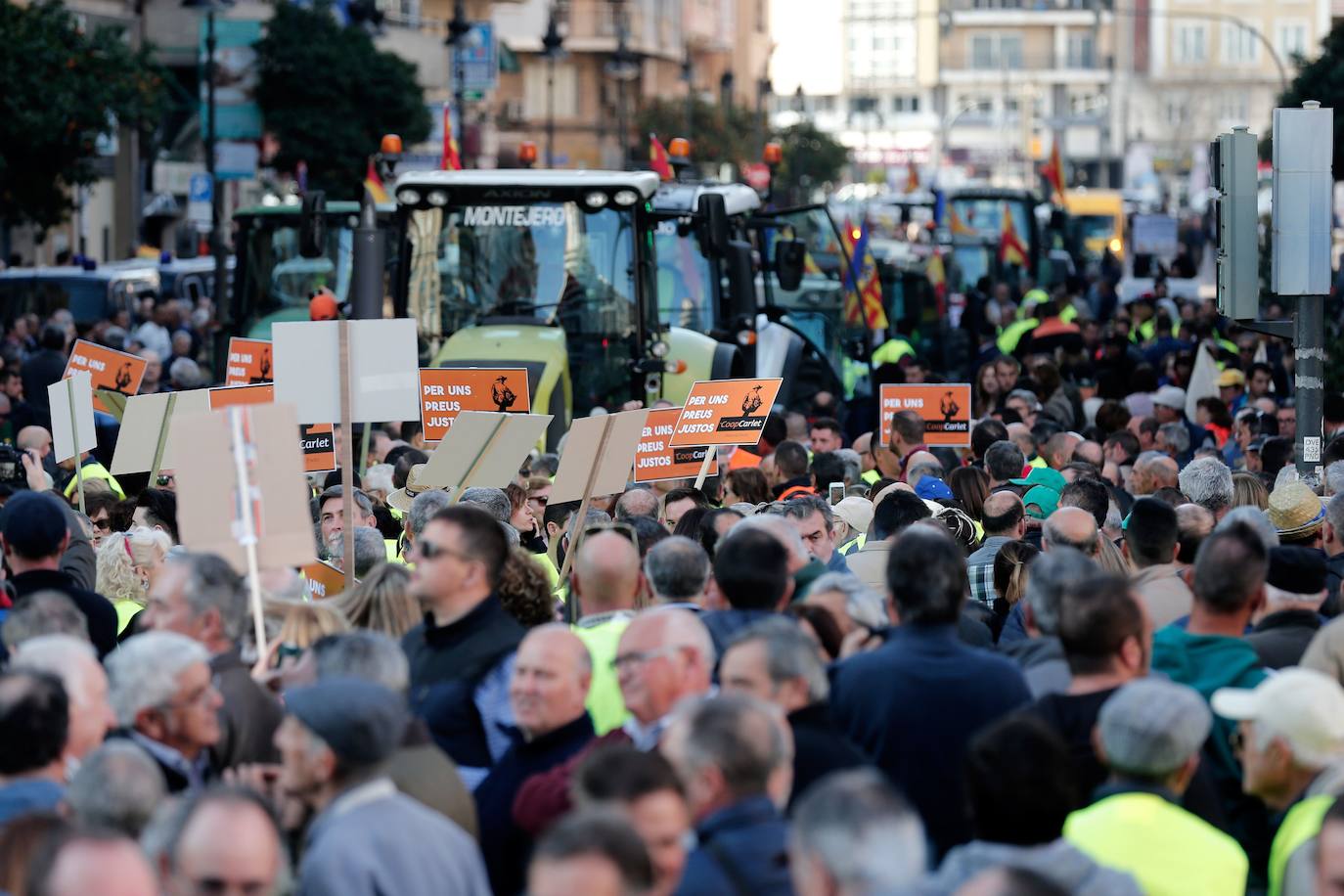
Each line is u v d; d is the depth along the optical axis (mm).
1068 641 18266
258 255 75875
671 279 62188
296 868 16984
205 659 17797
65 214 108750
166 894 14562
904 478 41219
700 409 34906
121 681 17469
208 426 21594
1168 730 15914
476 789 18438
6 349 71500
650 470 35062
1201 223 193500
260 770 18094
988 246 123875
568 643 18188
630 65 177125
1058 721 18125
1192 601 22688
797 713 17250
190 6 110250
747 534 20438
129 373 43500
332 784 15734
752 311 58969
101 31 105125
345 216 75375
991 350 73875
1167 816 15914
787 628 17500
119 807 15422
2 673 16531
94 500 33906
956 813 18500
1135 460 43812
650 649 17750
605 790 13984
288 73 137625
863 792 12859
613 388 54250
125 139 146000
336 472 39688
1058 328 71500
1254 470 42094
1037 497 35062
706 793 14672
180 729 17625
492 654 20031
